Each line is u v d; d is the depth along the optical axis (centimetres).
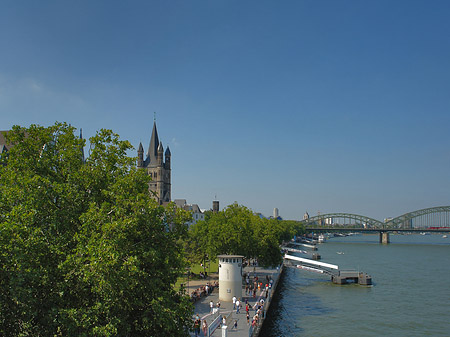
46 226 2572
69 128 3173
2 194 2505
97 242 2278
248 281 7562
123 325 2423
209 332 4041
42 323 2253
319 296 7712
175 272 3019
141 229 2875
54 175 2948
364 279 8988
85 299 2453
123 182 2869
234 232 7269
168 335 2631
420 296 7681
